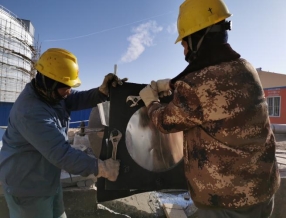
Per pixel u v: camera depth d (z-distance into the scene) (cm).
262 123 153
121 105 201
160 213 303
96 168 181
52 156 172
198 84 147
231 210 150
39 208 188
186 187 210
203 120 149
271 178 159
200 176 154
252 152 149
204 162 151
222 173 147
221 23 159
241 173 146
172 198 321
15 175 183
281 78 2430
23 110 174
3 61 2456
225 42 159
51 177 191
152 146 207
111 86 202
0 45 2433
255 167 149
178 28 172
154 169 205
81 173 178
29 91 183
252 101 149
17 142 183
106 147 201
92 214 281
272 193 158
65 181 278
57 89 186
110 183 197
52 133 174
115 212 289
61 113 203
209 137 149
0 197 256
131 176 199
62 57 188
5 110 2170
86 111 2088
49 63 183
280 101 2067
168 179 206
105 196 204
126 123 200
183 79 154
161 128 161
